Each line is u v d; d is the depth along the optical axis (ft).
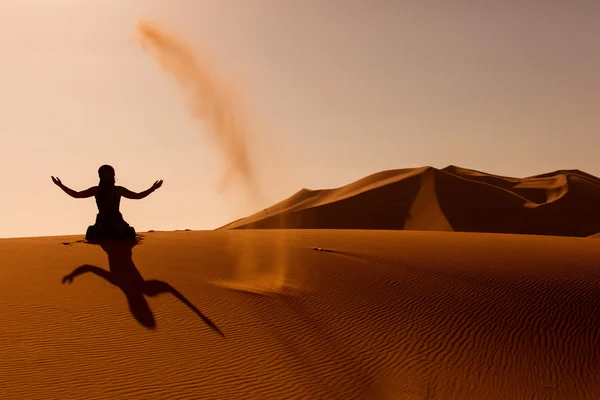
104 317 61.31
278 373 56.44
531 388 63.41
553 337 75.05
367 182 567.59
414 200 493.36
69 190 82.17
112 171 85.25
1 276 70.13
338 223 479.00
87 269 74.74
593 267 100.42
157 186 85.10
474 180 557.74
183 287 73.10
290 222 483.92
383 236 122.01
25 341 54.13
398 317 74.54
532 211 477.77
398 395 57.72
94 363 51.98
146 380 50.47
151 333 59.47
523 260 102.89
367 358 63.72
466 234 136.87
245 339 62.13
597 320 80.38
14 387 46.32
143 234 109.70
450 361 66.23
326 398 53.72
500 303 82.23
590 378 67.31
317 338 65.82
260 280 80.59
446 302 80.64
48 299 64.08
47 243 87.61
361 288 82.02
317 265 89.81
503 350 70.59
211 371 54.19
